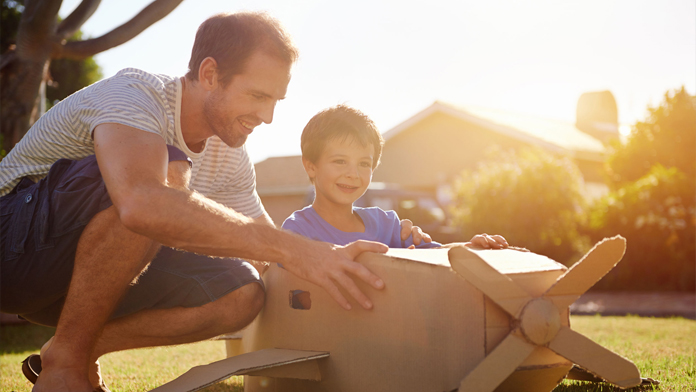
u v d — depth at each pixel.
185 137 1.58
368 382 1.30
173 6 4.89
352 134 1.92
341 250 1.34
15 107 5.36
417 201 8.02
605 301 6.74
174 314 1.48
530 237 8.27
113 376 2.15
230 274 1.50
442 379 1.17
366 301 1.28
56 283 1.41
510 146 12.74
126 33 5.05
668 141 10.06
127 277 1.33
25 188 1.52
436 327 1.18
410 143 14.28
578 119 19.22
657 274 7.95
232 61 1.43
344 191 1.93
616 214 8.20
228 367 1.26
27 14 5.21
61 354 1.30
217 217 1.23
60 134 1.46
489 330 1.11
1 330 4.00
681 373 1.97
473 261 1.10
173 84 1.49
